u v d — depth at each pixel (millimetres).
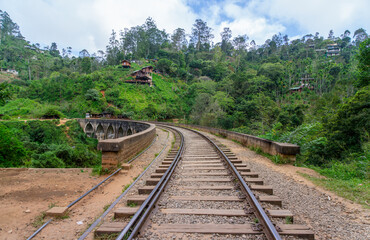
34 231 3600
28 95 82000
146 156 10312
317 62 73688
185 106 74438
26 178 6605
